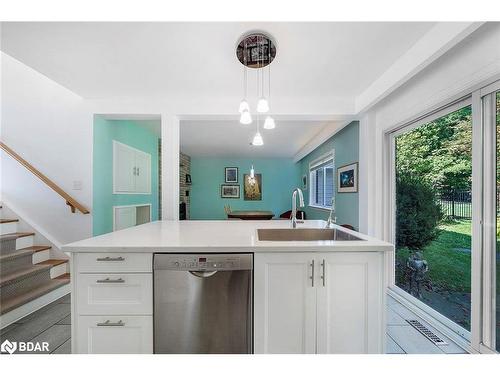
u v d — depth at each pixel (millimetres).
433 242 2348
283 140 5375
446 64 1916
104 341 1315
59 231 2969
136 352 1314
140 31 1707
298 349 1333
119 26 1651
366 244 1356
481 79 1606
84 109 2984
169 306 1316
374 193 3021
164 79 2453
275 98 2951
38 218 2961
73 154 3002
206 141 5473
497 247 1563
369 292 1341
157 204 5082
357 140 3539
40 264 2662
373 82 2514
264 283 1329
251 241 1447
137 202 4227
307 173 6672
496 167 1578
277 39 1783
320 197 5727
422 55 1781
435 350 1711
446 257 2189
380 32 1712
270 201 7742
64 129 3000
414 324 2061
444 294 2207
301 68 2221
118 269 1319
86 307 1312
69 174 3006
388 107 2762
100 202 3162
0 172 2955
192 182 7625
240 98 2951
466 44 1710
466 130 1991
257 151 6715
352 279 1342
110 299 1320
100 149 3152
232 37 1777
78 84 2578
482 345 1575
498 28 1506
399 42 1831
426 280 2430
